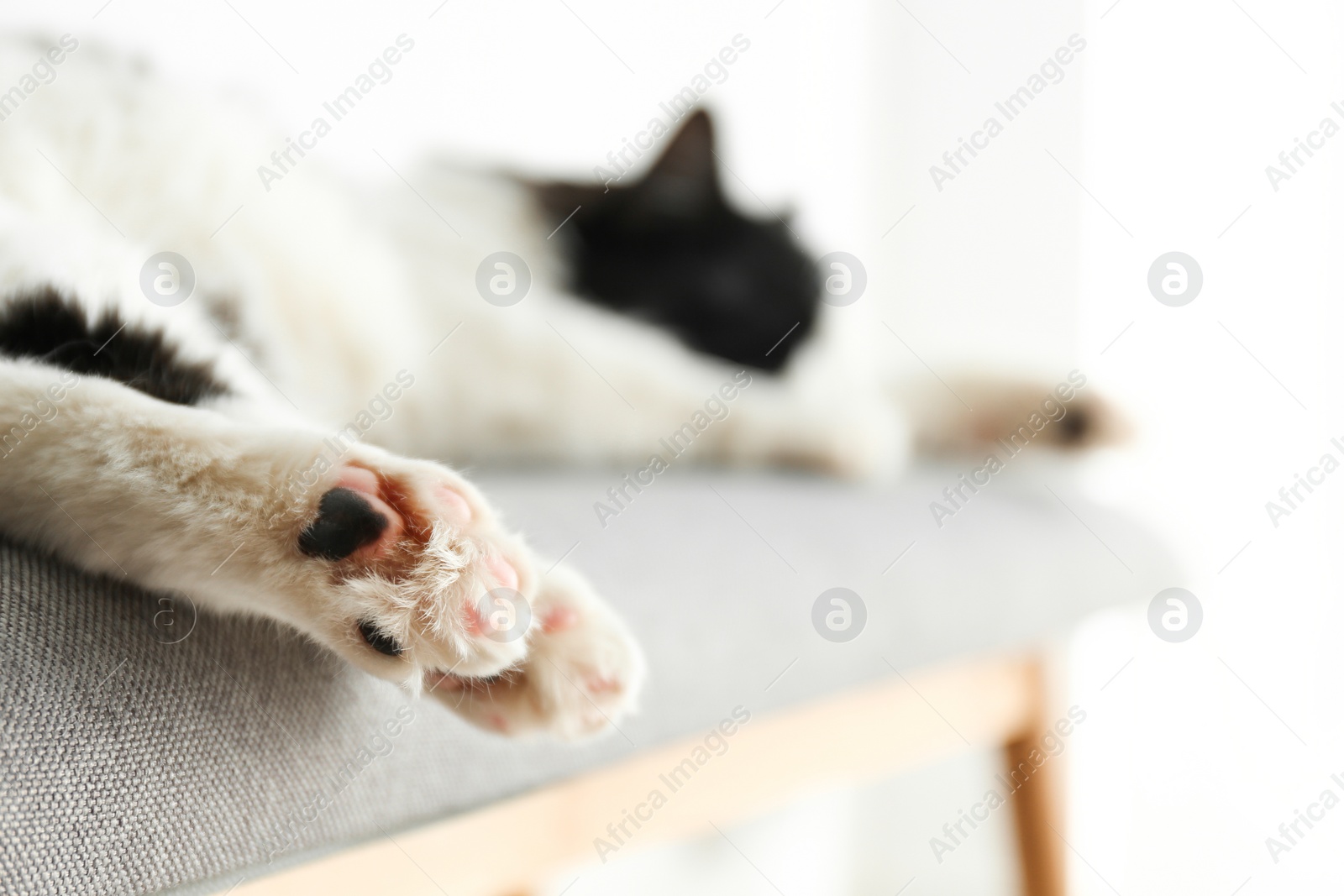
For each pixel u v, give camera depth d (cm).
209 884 73
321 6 108
